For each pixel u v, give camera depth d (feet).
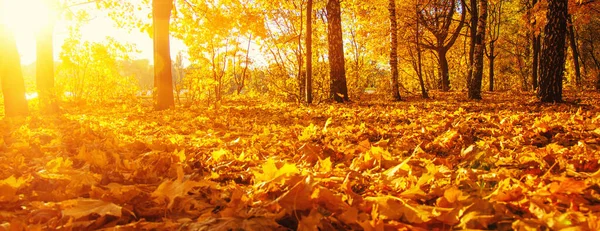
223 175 9.70
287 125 23.71
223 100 72.64
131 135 20.68
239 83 103.35
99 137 18.52
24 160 12.42
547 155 9.87
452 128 17.34
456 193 6.00
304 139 15.46
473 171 8.41
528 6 78.48
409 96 73.26
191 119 29.63
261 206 6.26
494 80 130.82
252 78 92.79
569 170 8.17
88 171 9.68
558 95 37.01
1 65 39.68
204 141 16.99
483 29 56.44
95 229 5.99
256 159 12.07
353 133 17.70
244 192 7.49
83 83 66.23
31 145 15.42
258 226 5.31
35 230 5.56
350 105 44.16
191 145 15.61
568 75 100.73
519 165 9.46
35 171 10.07
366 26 80.53
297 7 64.64
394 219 5.77
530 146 12.53
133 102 61.98
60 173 9.54
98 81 67.77
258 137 16.62
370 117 27.12
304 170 8.46
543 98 37.32
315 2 63.05
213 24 59.36
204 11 57.11
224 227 5.30
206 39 78.79
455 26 115.96
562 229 4.82
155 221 6.36
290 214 5.95
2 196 7.33
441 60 93.91
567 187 6.15
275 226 5.43
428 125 19.62
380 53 84.12
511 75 127.85
